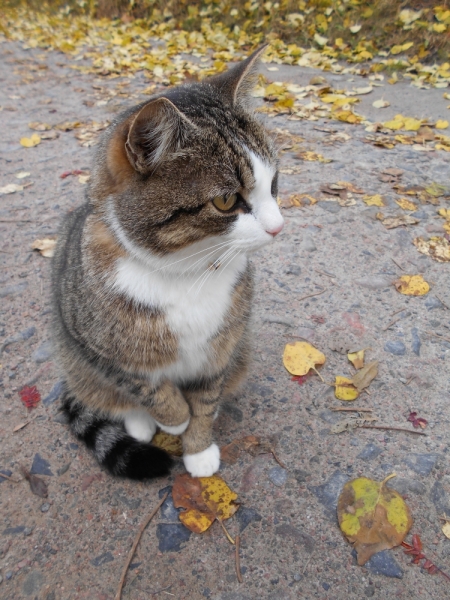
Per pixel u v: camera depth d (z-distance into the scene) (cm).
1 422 44
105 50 152
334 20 134
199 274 35
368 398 45
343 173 77
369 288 57
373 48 124
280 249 63
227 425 44
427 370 47
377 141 85
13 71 136
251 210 34
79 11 193
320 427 43
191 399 41
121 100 113
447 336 51
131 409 44
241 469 40
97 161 35
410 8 129
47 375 49
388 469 39
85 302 36
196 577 33
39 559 35
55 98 116
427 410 44
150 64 132
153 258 33
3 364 50
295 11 142
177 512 37
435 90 107
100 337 36
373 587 32
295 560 34
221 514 37
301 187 74
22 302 57
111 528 36
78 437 42
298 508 37
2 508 38
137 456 38
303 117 97
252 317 52
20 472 40
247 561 34
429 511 36
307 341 51
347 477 39
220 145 32
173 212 31
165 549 35
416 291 56
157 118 30
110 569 34
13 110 109
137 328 35
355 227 66
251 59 38
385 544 34
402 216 67
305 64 124
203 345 38
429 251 61
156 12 167
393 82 111
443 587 32
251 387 47
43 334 53
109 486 39
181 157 31
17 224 71
